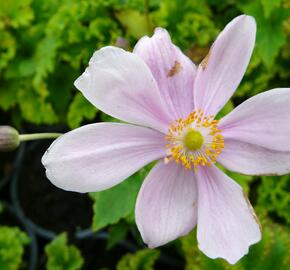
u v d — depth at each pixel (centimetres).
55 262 21
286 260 17
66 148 11
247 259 18
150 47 13
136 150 13
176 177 13
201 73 12
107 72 11
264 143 12
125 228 20
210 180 13
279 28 19
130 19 19
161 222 13
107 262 23
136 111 12
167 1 20
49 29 21
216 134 13
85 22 21
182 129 13
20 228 24
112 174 12
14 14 22
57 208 24
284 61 21
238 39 12
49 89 22
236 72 12
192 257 18
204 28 20
